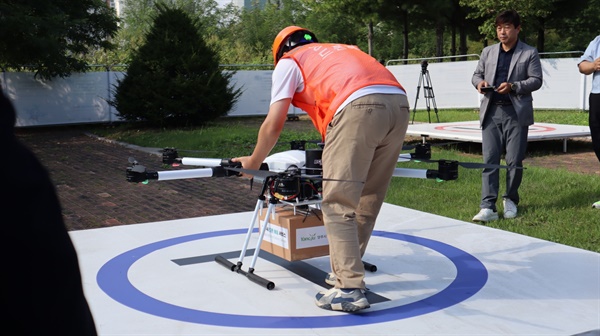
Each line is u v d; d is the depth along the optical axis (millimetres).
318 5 30641
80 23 16188
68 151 13273
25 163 1118
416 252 4867
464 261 4617
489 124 6133
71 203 7648
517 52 5984
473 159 10211
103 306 3762
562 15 27500
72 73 18438
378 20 29375
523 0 23031
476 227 5609
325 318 3523
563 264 4508
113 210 7223
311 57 3689
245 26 50062
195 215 6906
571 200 6852
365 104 3393
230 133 14820
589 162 10344
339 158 3438
